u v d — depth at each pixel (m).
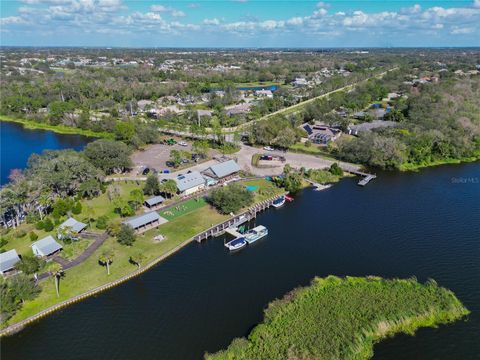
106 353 67.25
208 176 145.75
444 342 68.50
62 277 86.06
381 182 150.00
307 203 130.62
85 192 127.69
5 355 67.12
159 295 82.50
